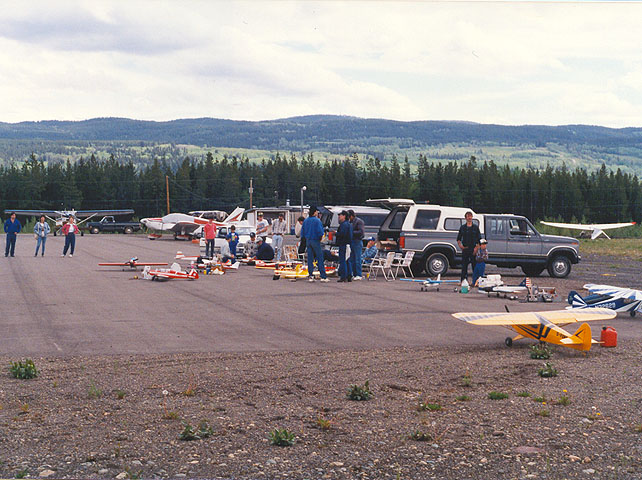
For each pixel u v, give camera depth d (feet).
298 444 18.98
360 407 22.56
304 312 43.68
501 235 70.03
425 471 17.13
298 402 23.08
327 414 21.77
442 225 68.64
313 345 32.83
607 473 17.01
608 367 28.66
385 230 72.43
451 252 68.64
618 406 22.72
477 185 461.37
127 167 458.09
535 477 16.76
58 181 433.07
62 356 29.94
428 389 24.88
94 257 98.07
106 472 16.80
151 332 36.09
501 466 17.46
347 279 63.82
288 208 233.14
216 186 468.34
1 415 21.29
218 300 49.60
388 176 465.06
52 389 24.38
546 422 21.01
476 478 16.71
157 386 24.90
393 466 17.44
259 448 18.62
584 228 240.53
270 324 38.96
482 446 18.89
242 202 475.31
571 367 28.63
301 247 69.00
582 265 98.68
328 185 460.96
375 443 19.11
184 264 83.87
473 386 25.35
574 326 39.60
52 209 431.43
